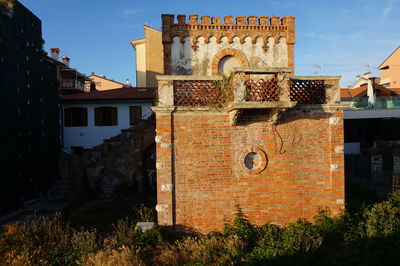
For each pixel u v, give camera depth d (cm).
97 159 1688
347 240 815
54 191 1708
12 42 1536
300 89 876
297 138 869
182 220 832
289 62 1338
